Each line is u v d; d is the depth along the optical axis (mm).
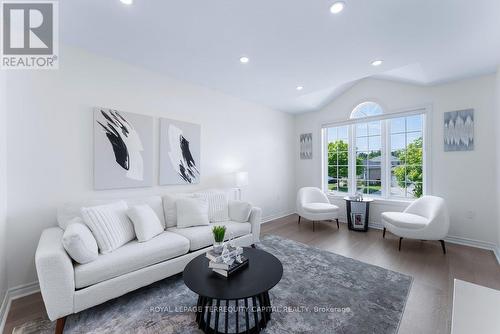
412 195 3969
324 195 4602
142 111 2908
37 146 2182
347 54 2543
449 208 3473
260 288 1493
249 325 1653
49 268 1524
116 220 2146
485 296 1000
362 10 1816
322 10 1825
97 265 1740
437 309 1851
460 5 1749
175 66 2873
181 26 2039
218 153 3846
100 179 2537
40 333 1609
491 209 3141
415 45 2346
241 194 4145
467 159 3320
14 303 1966
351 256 2912
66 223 2119
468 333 800
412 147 3957
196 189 3504
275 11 1836
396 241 3486
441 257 2871
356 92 4527
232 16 1900
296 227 4301
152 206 2691
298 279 2326
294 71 2996
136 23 1997
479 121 3227
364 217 4047
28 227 2133
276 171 5078
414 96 3805
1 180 1882
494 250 3051
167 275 2143
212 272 1709
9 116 2039
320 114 5125
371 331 1611
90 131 2494
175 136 3211
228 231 2717
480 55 2580
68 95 2357
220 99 3869
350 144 4734
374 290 2123
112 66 2656
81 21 1967
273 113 5000
